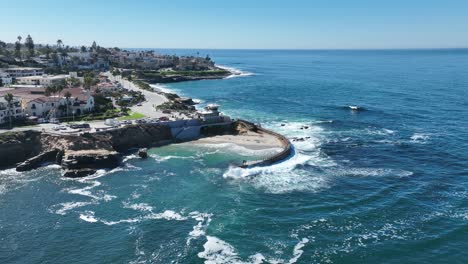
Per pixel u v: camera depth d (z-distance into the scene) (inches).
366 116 6279.5
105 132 4333.2
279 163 3924.7
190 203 3048.7
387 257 2313.0
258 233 2591.0
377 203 3002.0
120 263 2287.2
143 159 4114.2
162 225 2706.7
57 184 3430.1
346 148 4463.6
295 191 3260.3
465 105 6889.8
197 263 2272.4
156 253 2380.7
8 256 2357.3
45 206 2997.0
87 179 3553.2
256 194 3206.2
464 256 2308.1
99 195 3201.3
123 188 3344.0
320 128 5497.1
